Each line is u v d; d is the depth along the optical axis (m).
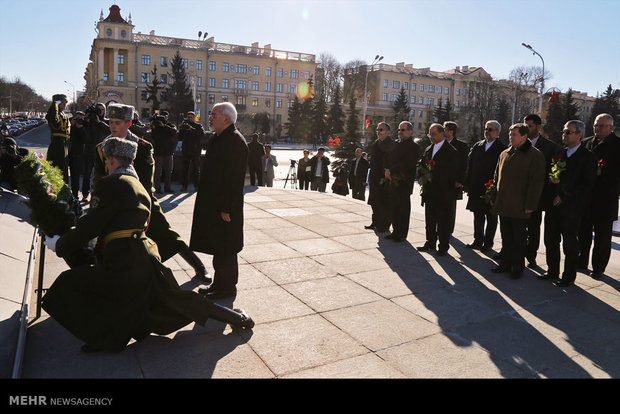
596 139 5.39
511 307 4.21
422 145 26.33
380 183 6.67
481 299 4.39
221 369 2.88
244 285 4.49
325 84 93.88
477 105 71.19
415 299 4.32
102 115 8.30
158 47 76.38
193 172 10.93
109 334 2.85
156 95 76.31
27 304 3.47
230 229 3.94
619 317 4.05
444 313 4.01
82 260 3.24
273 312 3.85
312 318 3.77
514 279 5.06
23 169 3.08
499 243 6.86
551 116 53.22
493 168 6.17
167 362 2.94
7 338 2.94
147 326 2.98
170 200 9.16
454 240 6.98
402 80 99.69
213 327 3.51
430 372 2.97
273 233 6.80
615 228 7.98
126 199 2.82
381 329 3.61
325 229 7.23
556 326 3.81
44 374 2.70
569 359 3.23
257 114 79.12
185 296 3.04
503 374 2.99
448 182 5.82
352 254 5.83
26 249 4.70
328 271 5.07
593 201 5.18
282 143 76.00
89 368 2.80
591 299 4.49
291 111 77.50
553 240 5.04
